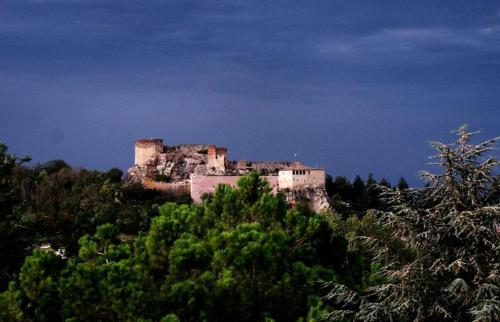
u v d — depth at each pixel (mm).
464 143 25156
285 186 175750
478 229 23641
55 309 28359
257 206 35875
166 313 27766
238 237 30734
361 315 24672
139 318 26984
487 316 21625
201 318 27938
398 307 23688
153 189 181000
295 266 30109
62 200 146500
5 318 27844
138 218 132125
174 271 29922
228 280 28641
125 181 196500
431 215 25047
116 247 32469
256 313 29359
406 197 25859
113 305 27203
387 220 25203
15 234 48625
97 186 167750
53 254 30641
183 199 175625
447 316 23734
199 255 30406
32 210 124938
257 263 29734
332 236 34125
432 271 24188
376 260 26266
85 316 27750
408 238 24812
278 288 29312
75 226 109125
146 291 28047
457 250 24734
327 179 196125
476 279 23688
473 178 24828
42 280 28625
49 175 176750
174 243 31062
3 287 41594
